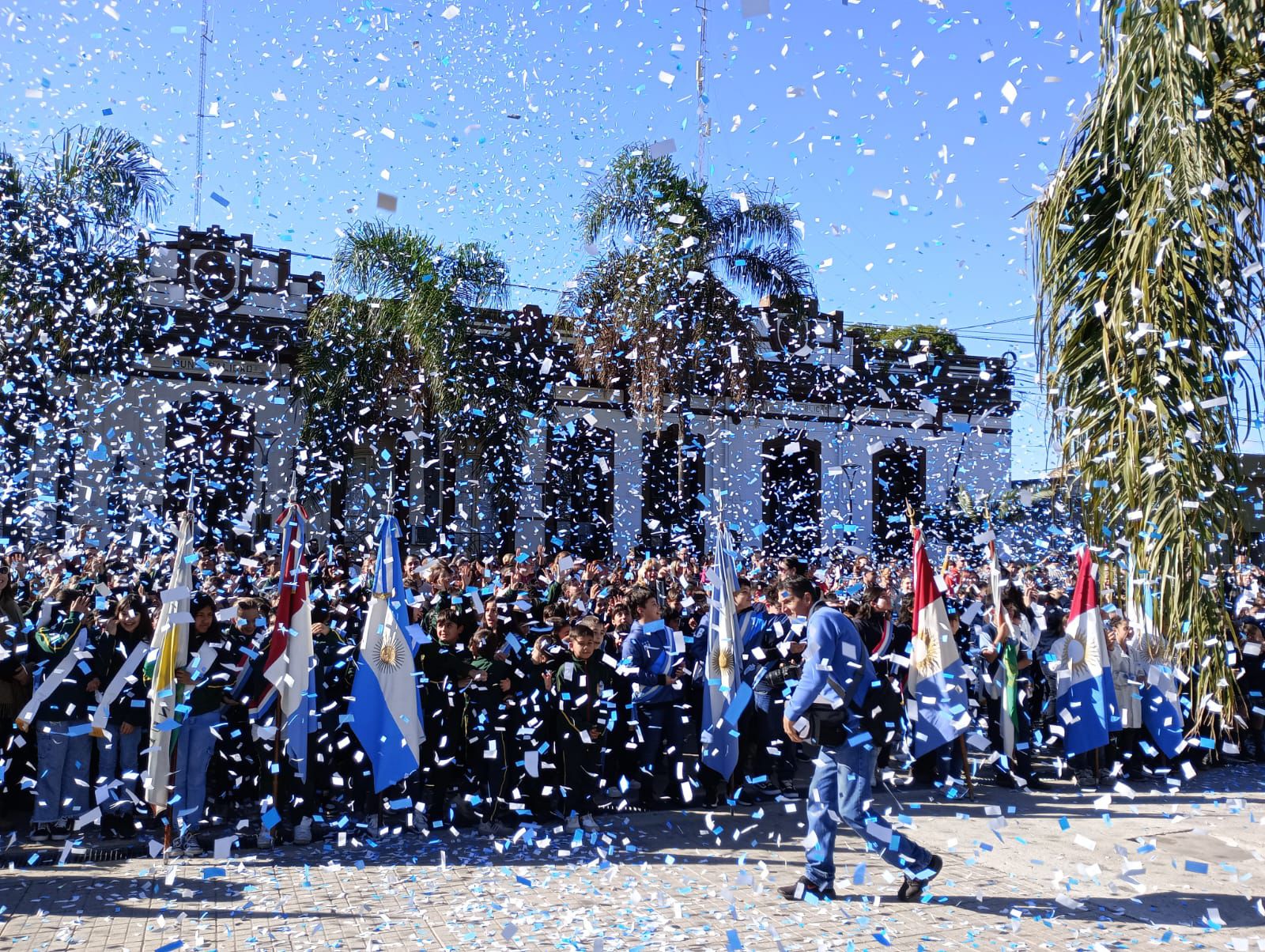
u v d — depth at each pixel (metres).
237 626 7.54
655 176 19.00
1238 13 7.04
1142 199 7.64
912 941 4.93
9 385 14.59
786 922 5.23
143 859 6.53
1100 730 8.94
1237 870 6.20
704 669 8.56
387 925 5.20
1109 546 8.29
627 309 19.09
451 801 7.68
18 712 7.45
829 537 26.00
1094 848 6.71
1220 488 7.70
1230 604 10.61
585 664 7.59
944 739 8.27
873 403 27.02
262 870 6.32
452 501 22.08
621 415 24.66
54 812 6.99
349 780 7.68
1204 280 7.45
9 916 5.34
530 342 22.19
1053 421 8.41
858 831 5.56
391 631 7.32
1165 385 7.63
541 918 5.30
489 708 7.48
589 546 24.17
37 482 14.54
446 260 20.23
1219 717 8.24
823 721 5.59
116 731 7.36
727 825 7.59
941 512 24.42
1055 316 8.34
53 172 16.84
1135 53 7.55
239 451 20.97
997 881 5.99
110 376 17.95
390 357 19.97
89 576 9.74
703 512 19.56
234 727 7.55
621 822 7.69
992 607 9.31
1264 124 7.24
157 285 21.17
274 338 21.97
